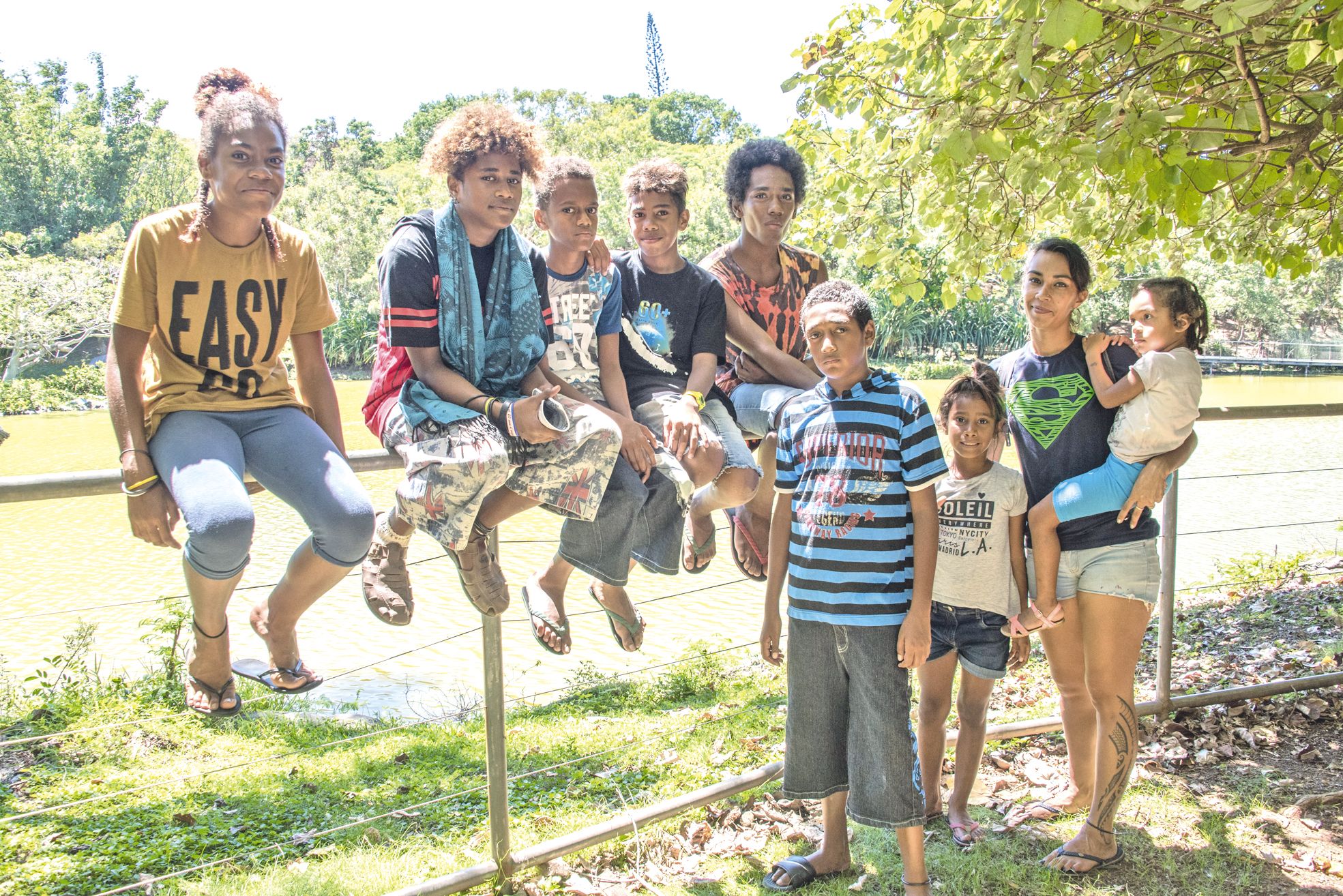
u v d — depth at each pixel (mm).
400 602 3125
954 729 4512
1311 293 54031
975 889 3443
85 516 18828
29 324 52938
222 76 2994
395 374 3137
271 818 4582
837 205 5684
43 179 78125
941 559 3697
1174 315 3436
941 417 3676
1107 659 3506
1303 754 4453
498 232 3168
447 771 5332
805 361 4535
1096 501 3426
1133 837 3777
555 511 3061
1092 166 4664
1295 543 12219
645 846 3727
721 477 3574
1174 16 3686
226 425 2943
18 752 5660
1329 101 3801
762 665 7871
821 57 5262
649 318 3756
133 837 4363
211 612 2838
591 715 6738
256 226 2949
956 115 4047
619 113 109812
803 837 3848
